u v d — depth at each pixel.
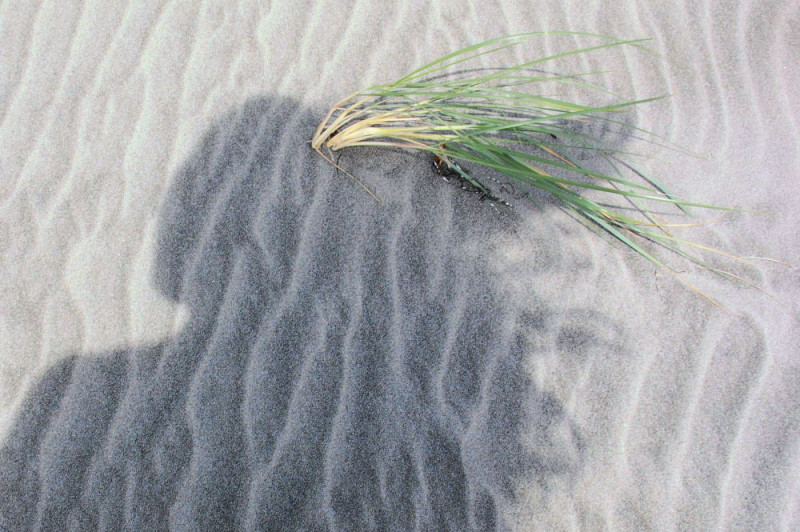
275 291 1.29
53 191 1.31
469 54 1.42
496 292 1.31
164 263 1.29
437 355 1.29
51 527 1.22
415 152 1.36
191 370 1.26
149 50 1.37
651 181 1.36
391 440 1.26
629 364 1.30
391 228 1.32
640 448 1.27
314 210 1.32
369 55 1.40
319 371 1.27
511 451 1.27
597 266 1.33
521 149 1.38
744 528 1.25
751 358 1.30
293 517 1.24
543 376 1.29
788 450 1.27
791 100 1.42
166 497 1.23
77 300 1.27
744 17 1.46
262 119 1.35
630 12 1.45
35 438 1.24
